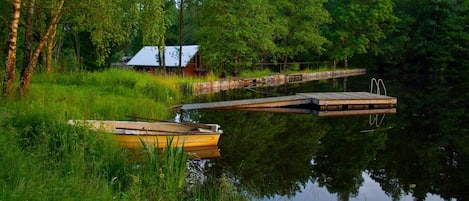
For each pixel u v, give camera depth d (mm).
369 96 22453
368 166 11438
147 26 16625
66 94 14922
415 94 28391
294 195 8945
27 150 7039
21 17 18766
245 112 19453
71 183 5535
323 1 44312
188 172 9156
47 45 21531
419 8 50219
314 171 10805
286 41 43469
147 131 11359
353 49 49000
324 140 14391
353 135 15258
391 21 49594
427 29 48781
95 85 19625
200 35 33812
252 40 34031
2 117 8414
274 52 39469
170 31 44375
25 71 12836
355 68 52781
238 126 16094
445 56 44344
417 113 20250
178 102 21203
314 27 44250
